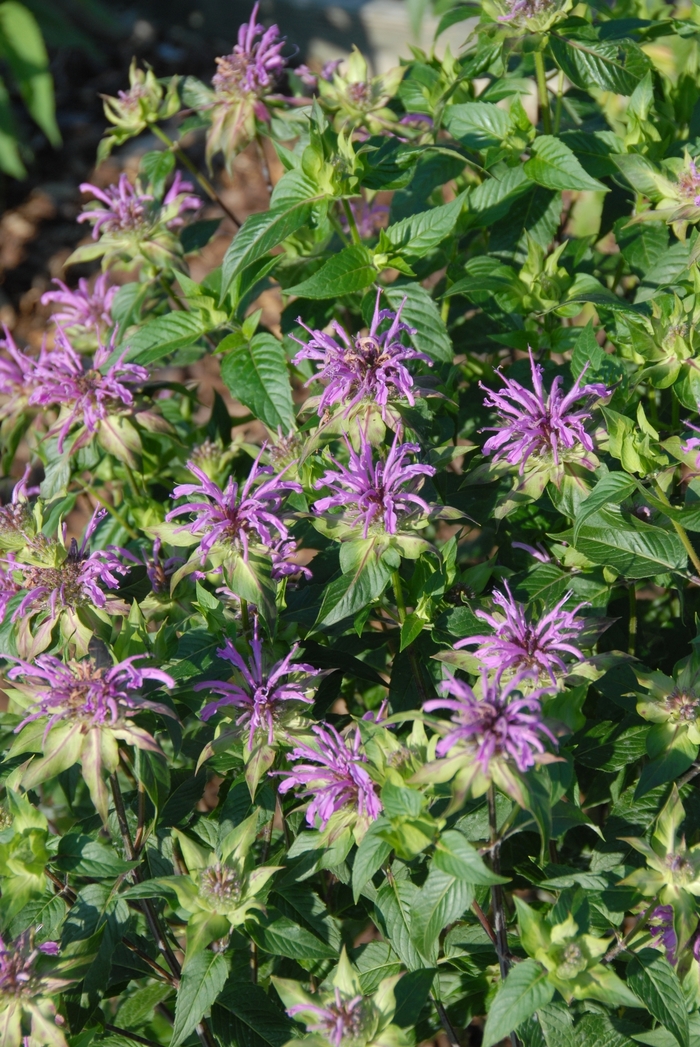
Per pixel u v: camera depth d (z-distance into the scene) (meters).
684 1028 0.75
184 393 0.95
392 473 0.78
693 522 0.78
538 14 0.89
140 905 0.83
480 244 0.98
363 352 0.80
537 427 0.80
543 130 0.92
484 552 0.94
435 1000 0.80
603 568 0.83
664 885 0.75
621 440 0.79
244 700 0.79
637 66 0.90
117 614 0.82
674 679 0.79
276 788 0.83
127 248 0.97
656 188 0.88
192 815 0.85
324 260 0.93
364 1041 0.74
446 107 0.92
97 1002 0.78
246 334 0.87
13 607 0.81
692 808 0.81
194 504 0.79
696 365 0.82
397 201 0.92
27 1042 0.76
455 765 0.72
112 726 0.76
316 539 0.85
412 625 0.81
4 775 0.84
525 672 0.74
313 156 0.85
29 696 0.78
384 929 0.79
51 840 0.81
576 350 0.83
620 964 0.81
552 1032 0.78
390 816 0.73
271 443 0.89
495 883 0.71
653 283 0.87
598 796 0.84
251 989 0.80
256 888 0.77
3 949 0.76
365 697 0.93
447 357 0.85
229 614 0.84
